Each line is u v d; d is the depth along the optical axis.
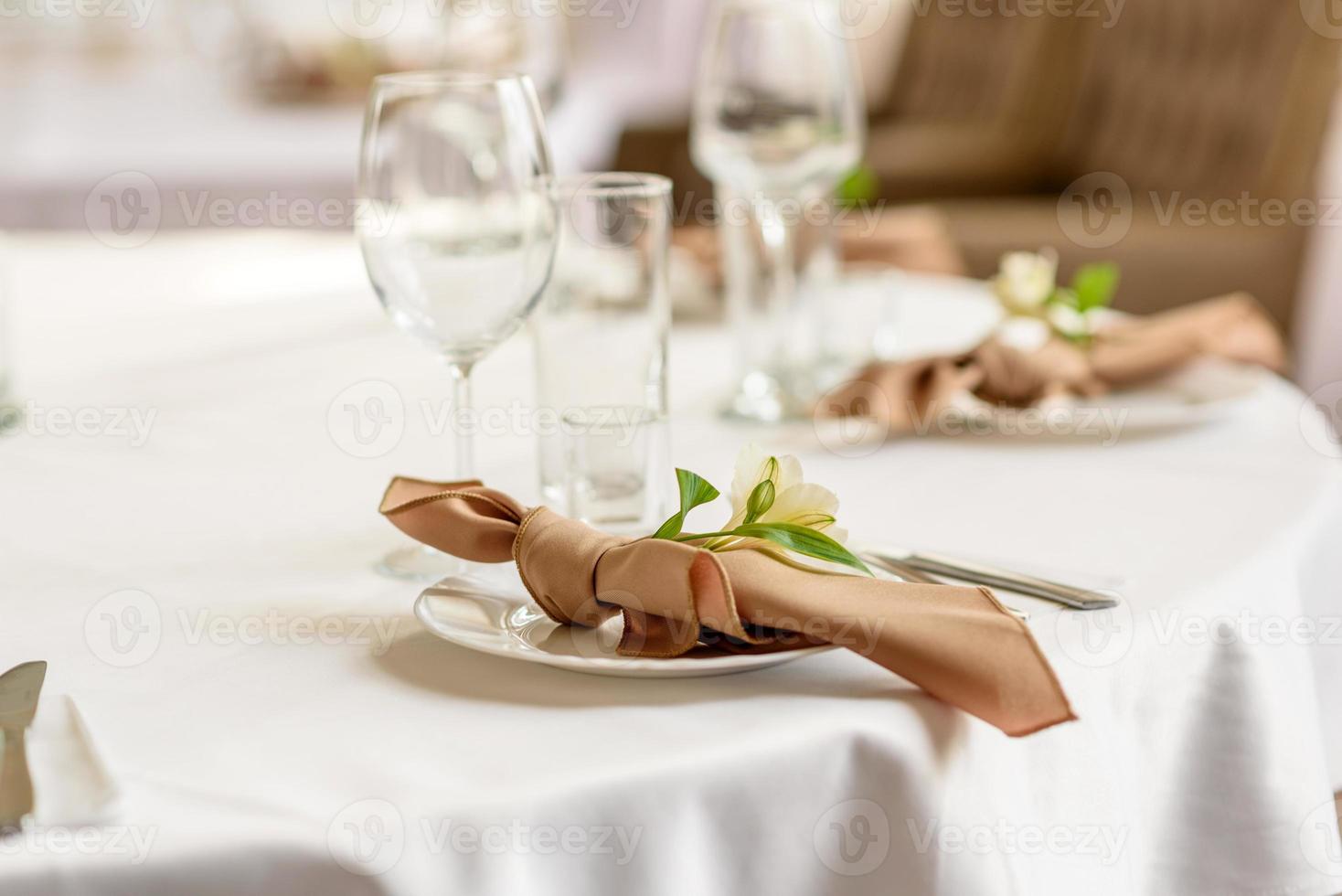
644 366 1.16
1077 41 3.46
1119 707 1.06
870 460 1.29
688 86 4.64
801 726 0.99
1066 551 1.15
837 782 0.99
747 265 1.40
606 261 1.15
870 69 5.16
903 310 1.63
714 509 1.19
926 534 1.17
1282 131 2.73
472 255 1.12
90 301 1.72
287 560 1.16
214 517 1.22
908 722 1.00
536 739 0.99
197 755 0.98
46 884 0.92
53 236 2.67
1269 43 2.84
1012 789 1.02
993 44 3.79
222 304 1.69
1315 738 1.13
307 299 1.70
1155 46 3.19
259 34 3.69
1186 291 2.75
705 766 0.97
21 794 0.93
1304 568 1.17
